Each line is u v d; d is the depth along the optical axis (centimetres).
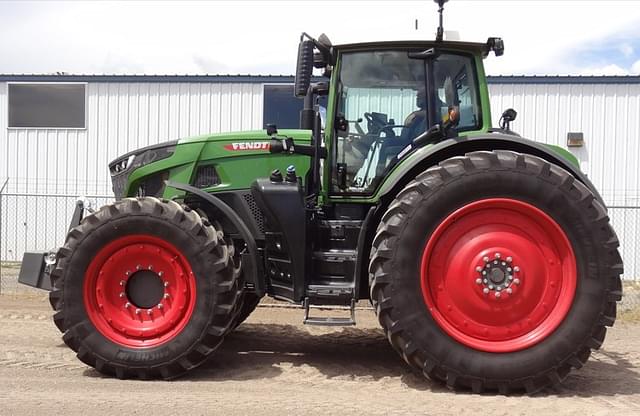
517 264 420
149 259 455
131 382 439
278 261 480
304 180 528
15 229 1370
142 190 558
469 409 381
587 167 1297
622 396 421
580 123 1295
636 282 1196
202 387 427
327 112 501
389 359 527
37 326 650
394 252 421
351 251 480
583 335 411
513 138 446
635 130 1288
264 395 408
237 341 597
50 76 1371
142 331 449
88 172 1373
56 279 453
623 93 1287
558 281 421
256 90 1330
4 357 506
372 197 493
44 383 429
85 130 1370
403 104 495
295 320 722
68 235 459
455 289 423
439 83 493
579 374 482
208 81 1336
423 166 465
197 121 1341
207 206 528
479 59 495
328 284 467
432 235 421
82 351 448
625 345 613
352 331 660
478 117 497
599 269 412
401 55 494
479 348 414
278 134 541
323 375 470
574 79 1288
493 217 425
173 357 443
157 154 550
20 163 1387
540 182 417
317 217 498
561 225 417
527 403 396
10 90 1383
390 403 392
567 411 379
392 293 420
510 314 420
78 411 364
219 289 446
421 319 418
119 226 451
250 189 529
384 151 495
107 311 454
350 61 498
